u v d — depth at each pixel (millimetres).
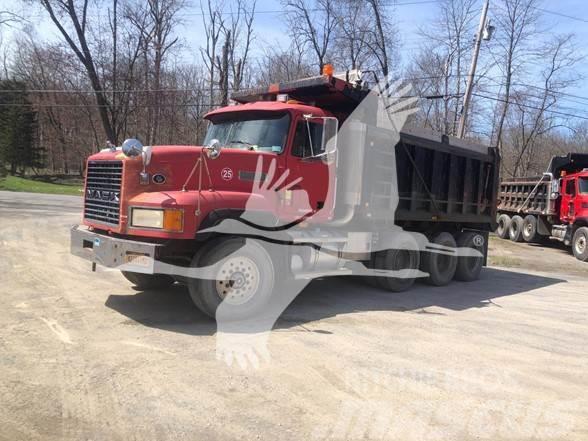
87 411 3658
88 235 6398
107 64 34844
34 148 48500
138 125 37750
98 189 6578
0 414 3553
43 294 6859
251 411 3799
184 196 5832
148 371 4434
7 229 12789
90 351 4844
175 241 5766
